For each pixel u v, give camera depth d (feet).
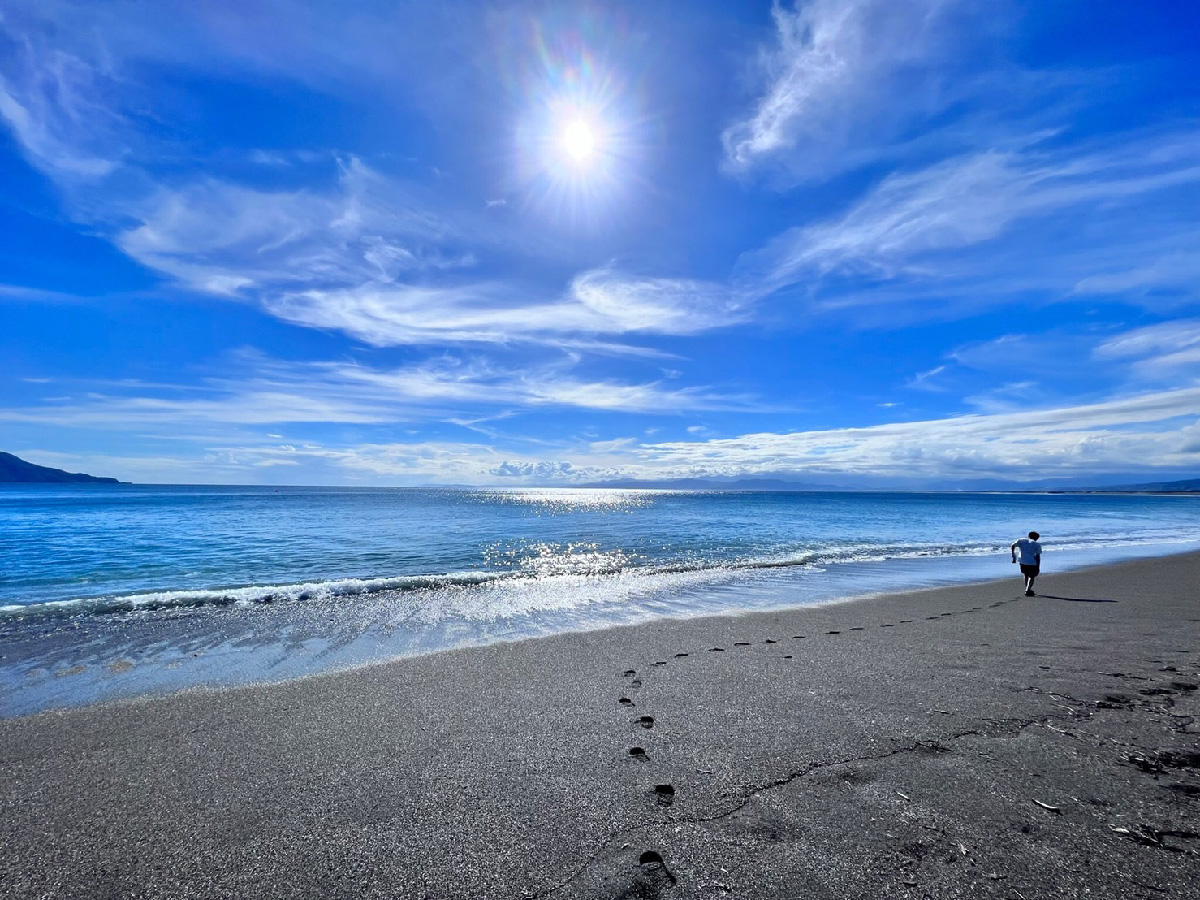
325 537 105.50
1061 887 10.61
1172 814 13.11
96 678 26.58
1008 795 14.11
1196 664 26.73
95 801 14.93
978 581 59.36
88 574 62.34
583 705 21.91
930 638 33.09
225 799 14.92
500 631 36.40
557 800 14.49
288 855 12.44
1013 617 39.86
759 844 12.28
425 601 47.26
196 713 21.65
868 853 11.81
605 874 11.45
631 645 32.07
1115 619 38.83
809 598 49.08
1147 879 10.78
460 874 11.66
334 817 13.93
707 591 52.60
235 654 30.99
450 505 260.83
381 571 66.49
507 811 14.02
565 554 85.15
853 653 29.43
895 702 21.47
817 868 11.36
